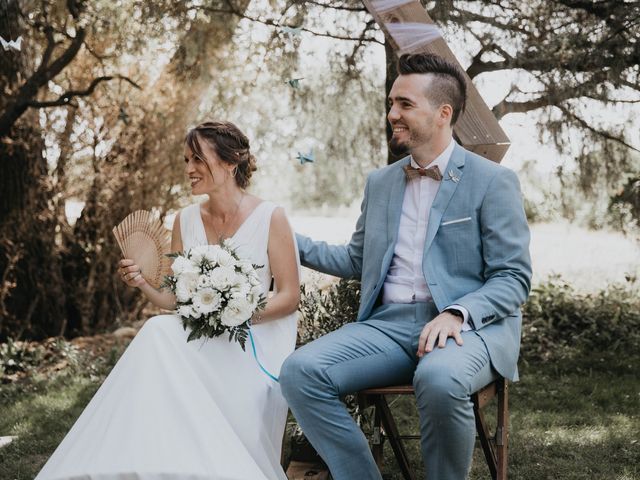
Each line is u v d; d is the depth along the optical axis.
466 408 2.35
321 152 6.89
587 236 8.65
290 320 2.97
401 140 2.75
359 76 5.91
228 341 2.74
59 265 6.91
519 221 2.68
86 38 6.56
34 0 6.19
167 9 5.70
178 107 6.95
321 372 2.48
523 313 6.32
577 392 4.68
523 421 4.08
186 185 7.09
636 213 6.08
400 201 2.82
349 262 3.02
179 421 2.44
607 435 3.77
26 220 6.66
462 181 2.73
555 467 3.34
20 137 6.54
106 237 6.98
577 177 5.98
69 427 4.14
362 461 2.50
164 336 2.62
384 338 2.68
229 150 2.89
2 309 6.60
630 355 5.64
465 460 2.38
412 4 3.22
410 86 2.72
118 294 7.20
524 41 5.29
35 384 5.25
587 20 5.38
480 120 3.25
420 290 2.74
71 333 6.99
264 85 6.84
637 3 5.19
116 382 2.54
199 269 2.63
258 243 2.93
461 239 2.70
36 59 6.96
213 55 6.26
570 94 5.32
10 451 3.73
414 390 2.42
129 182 6.97
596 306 6.37
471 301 2.54
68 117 6.79
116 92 6.87
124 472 2.33
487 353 2.50
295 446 3.27
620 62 5.23
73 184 6.90
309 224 10.68
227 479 2.36
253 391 2.71
